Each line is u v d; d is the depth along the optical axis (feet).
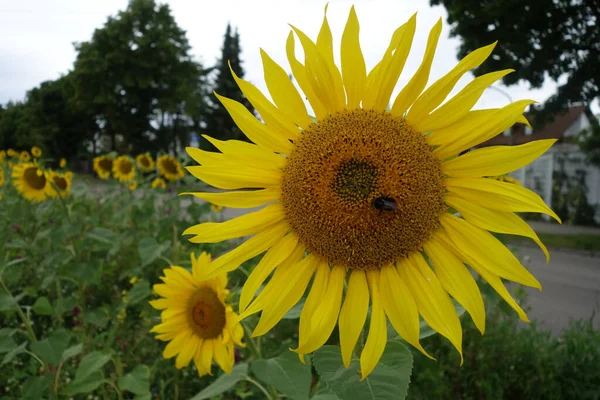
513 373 14.03
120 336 14.48
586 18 63.16
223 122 215.92
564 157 84.69
